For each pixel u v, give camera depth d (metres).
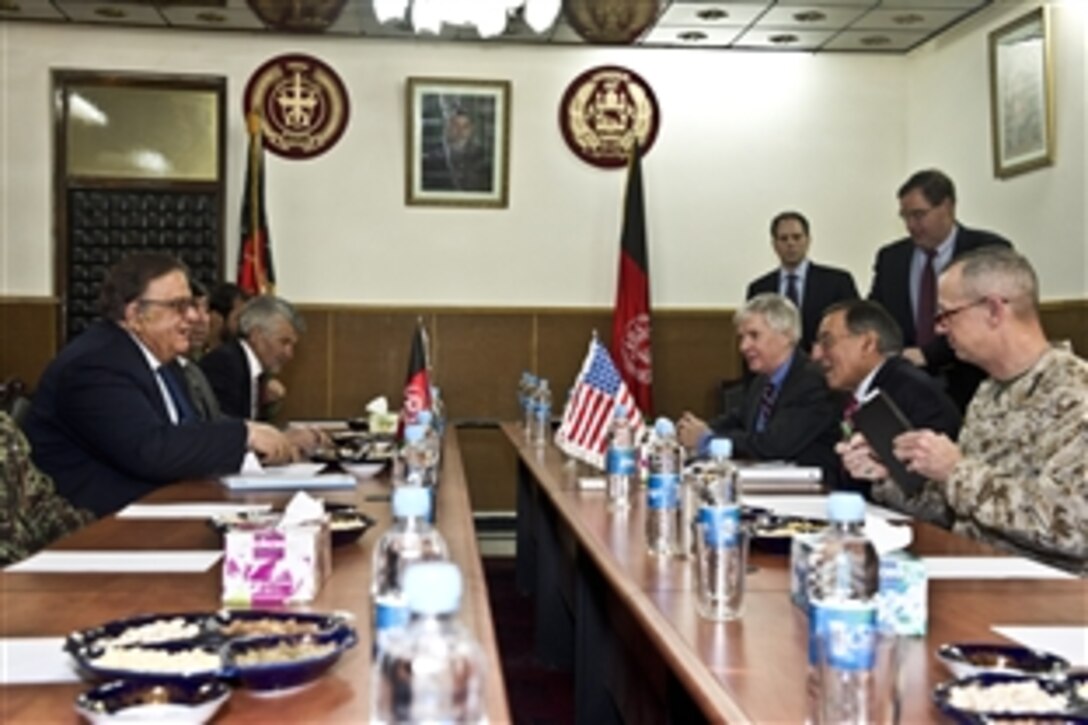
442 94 7.34
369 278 7.36
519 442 5.05
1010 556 2.27
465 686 1.01
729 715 1.30
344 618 1.57
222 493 3.06
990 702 1.29
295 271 7.30
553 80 7.42
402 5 5.54
